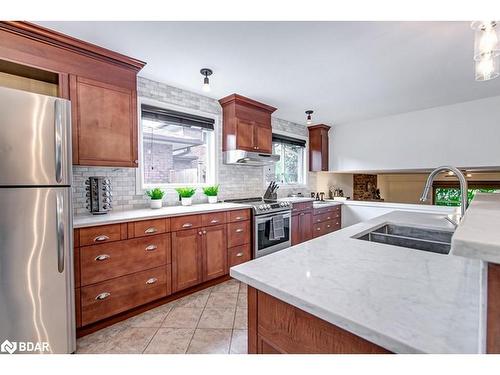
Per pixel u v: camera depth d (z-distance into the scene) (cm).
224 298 251
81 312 184
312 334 64
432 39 200
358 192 655
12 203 145
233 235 298
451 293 67
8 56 178
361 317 55
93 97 215
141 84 281
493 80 286
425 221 184
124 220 206
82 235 185
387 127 443
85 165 212
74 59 205
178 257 245
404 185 769
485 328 42
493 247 39
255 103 356
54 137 158
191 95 327
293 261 93
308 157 524
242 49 216
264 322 76
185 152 337
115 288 202
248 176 409
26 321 150
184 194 303
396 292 67
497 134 340
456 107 372
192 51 219
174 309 228
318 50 217
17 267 147
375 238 157
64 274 163
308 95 336
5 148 143
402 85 300
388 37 196
